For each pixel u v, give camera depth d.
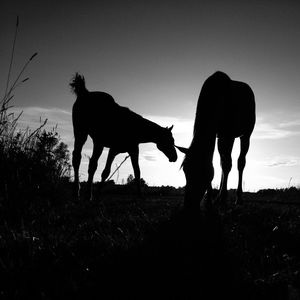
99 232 4.78
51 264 3.38
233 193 14.63
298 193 13.12
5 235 4.14
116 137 10.91
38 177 6.87
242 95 8.89
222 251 4.06
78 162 10.10
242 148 9.78
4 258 3.42
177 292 2.95
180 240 4.29
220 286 3.12
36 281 3.04
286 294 3.00
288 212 7.09
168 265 3.48
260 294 3.01
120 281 3.10
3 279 3.03
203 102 6.15
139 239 4.34
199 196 5.15
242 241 4.70
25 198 5.90
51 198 6.94
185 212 5.09
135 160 11.49
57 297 2.80
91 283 3.02
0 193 5.71
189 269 3.42
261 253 4.24
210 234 4.71
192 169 5.24
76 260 3.54
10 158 6.39
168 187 15.97
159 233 4.63
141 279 3.15
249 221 6.16
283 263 3.92
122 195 12.73
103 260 3.53
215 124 5.85
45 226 5.17
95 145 10.43
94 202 8.40
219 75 6.66
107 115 10.66
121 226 5.33
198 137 5.61
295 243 4.74
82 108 10.41
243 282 3.21
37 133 7.00
